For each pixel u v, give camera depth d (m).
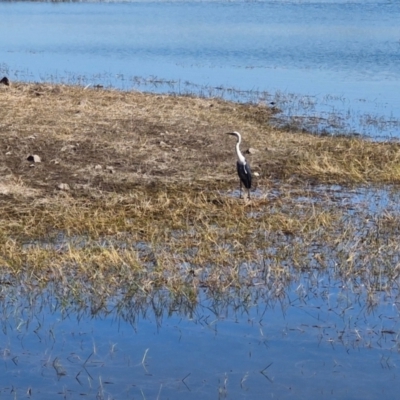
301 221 13.69
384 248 12.55
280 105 24.64
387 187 15.93
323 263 11.95
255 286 11.22
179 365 9.27
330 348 9.69
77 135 17.97
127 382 8.89
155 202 14.30
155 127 19.19
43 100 21.03
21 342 9.63
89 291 10.78
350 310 10.66
